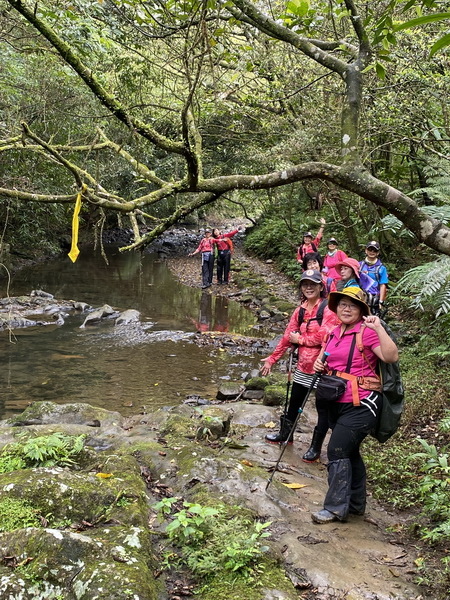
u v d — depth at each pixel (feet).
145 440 16.81
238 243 92.48
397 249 39.88
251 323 41.22
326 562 11.06
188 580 10.10
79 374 27.89
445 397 20.03
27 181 34.76
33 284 52.85
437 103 24.06
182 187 10.20
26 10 9.14
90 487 11.61
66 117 28.96
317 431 16.70
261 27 11.85
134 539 10.18
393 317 33.81
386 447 17.57
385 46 8.50
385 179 33.73
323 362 13.43
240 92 34.40
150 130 9.74
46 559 9.19
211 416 17.99
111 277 60.54
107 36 21.03
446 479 13.62
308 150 31.63
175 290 54.75
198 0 12.65
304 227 60.95
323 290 17.28
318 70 31.45
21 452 13.78
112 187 52.37
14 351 31.58
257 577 9.95
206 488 13.12
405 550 12.05
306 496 14.14
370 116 24.47
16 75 28.73
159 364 30.07
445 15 3.88
